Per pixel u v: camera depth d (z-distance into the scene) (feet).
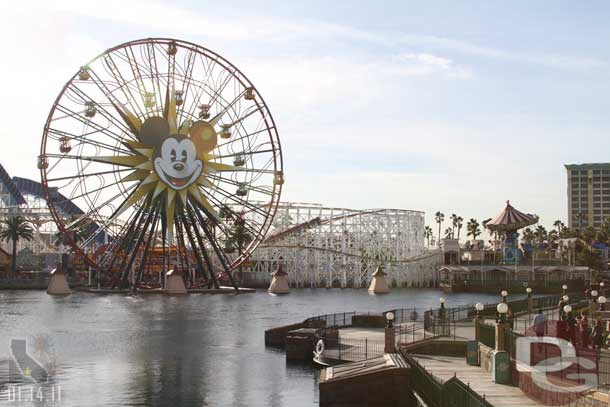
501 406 116.88
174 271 513.86
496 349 142.20
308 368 195.31
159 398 160.04
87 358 212.84
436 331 210.59
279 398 160.15
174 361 207.92
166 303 442.91
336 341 204.03
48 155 449.06
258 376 184.24
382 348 195.42
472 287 640.58
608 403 99.50
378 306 430.61
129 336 266.77
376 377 147.02
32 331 279.28
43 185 448.65
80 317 342.85
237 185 513.86
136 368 196.24
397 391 146.61
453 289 641.40
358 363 164.45
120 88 469.57
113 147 475.72
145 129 479.41
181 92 492.54
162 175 485.56
